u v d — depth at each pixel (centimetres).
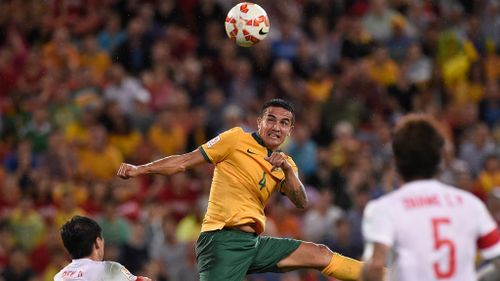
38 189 5619
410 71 7081
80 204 5494
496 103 7088
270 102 2897
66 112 6412
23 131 6338
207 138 6391
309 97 6731
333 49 7294
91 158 6000
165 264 5200
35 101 6588
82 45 7238
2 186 5788
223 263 2825
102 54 7056
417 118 2059
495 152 6419
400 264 2003
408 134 2041
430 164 2041
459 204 2039
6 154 6306
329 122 6494
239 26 3070
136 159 6166
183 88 6762
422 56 7231
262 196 2864
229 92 6788
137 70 7012
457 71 7150
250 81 6862
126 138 6238
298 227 5450
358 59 7150
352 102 6562
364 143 6325
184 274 5175
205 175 5753
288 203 5550
